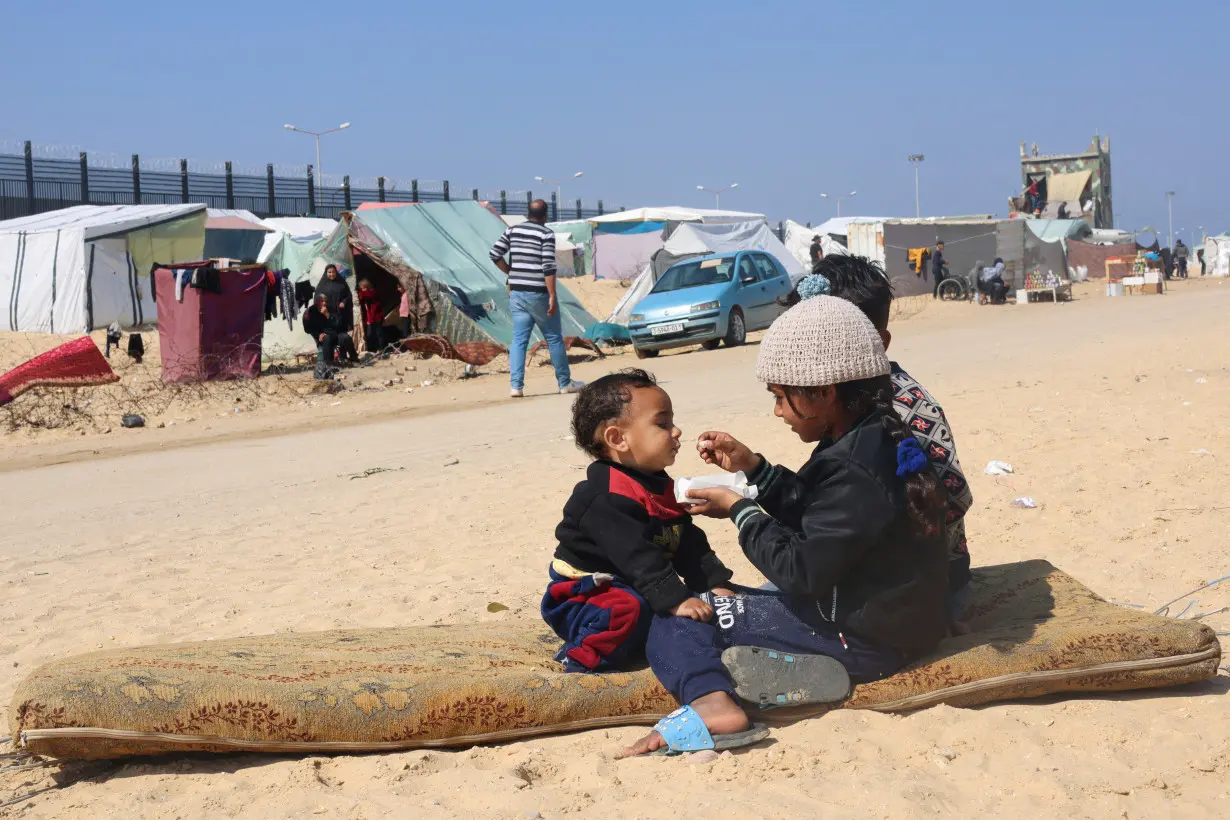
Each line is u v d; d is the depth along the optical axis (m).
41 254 28.39
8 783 3.44
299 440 12.68
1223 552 5.25
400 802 3.08
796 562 3.28
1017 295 32.50
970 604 4.04
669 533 3.72
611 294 37.75
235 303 17.70
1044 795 2.91
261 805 3.12
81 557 7.17
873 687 3.53
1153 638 3.60
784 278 22.55
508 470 9.12
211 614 5.50
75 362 16.05
